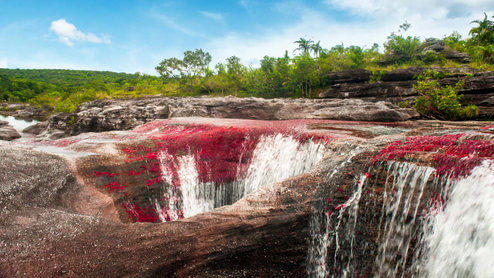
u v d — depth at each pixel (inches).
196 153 428.8
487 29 1616.6
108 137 466.0
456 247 143.5
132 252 173.5
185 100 910.4
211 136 462.9
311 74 1550.2
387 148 221.8
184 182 390.3
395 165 187.2
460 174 154.9
